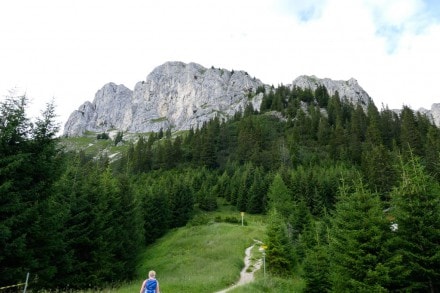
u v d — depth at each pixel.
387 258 17.28
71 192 28.83
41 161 20.62
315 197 73.31
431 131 98.25
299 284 26.89
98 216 29.53
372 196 21.23
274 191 69.25
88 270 27.91
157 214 62.16
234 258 36.53
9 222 17.23
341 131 124.69
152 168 124.38
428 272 16.11
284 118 170.38
